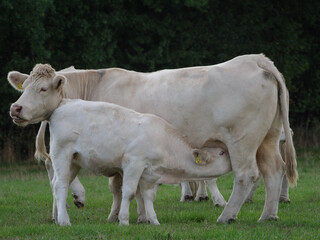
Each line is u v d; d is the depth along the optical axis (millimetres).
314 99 32750
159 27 28047
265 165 11516
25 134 29047
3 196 16797
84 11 26641
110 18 27031
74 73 12555
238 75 11070
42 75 11156
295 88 31453
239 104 10961
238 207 11211
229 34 30172
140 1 28672
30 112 10992
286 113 11281
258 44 30562
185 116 11398
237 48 30422
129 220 11891
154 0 27625
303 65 30984
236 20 30375
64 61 27297
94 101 11961
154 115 11094
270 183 11461
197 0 26891
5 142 28750
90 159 10852
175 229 10281
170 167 10805
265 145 11570
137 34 28344
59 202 10875
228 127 11070
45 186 19859
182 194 15664
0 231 10367
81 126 10891
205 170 10906
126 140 10688
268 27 30625
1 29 25938
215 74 11180
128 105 12000
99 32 27062
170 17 28469
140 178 10867
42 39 25141
